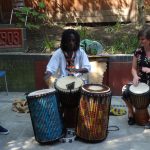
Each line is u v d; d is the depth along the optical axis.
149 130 3.52
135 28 5.34
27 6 5.65
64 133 3.36
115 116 3.89
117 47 4.75
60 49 3.60
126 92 3.58
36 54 4.64
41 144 3.25
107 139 3.33
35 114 3.20
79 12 5.71
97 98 3.15
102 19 5.71
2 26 4.90
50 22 5.69
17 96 4.60
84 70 3.57
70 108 3.43
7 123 3.76
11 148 3.21
